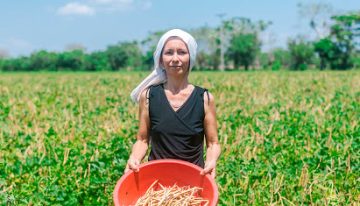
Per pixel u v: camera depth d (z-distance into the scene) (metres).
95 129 9.69
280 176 6.21
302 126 9.43
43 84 27.48
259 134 8.55
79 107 13.23
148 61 106.75
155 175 3.91
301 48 89.06
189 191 3.82
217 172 6.50
